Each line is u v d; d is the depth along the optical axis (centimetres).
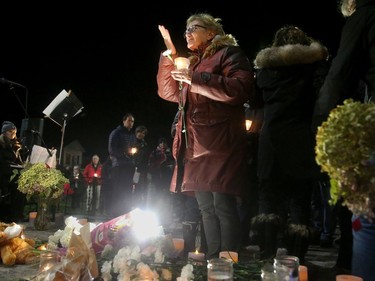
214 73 342
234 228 333
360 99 359
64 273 224
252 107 360
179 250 346
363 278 198
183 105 354
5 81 702
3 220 624
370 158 169
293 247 303
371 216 175
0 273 295
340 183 175
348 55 236
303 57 311
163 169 934
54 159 585
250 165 368
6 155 625
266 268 223
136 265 252
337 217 501
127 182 791
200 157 336
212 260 227
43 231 512
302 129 312
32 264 312
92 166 1072
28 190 507
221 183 325
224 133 333
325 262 404
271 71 326
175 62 334
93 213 1008
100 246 317
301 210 316
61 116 661
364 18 235
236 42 369
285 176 316
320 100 247
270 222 308
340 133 171
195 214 452
